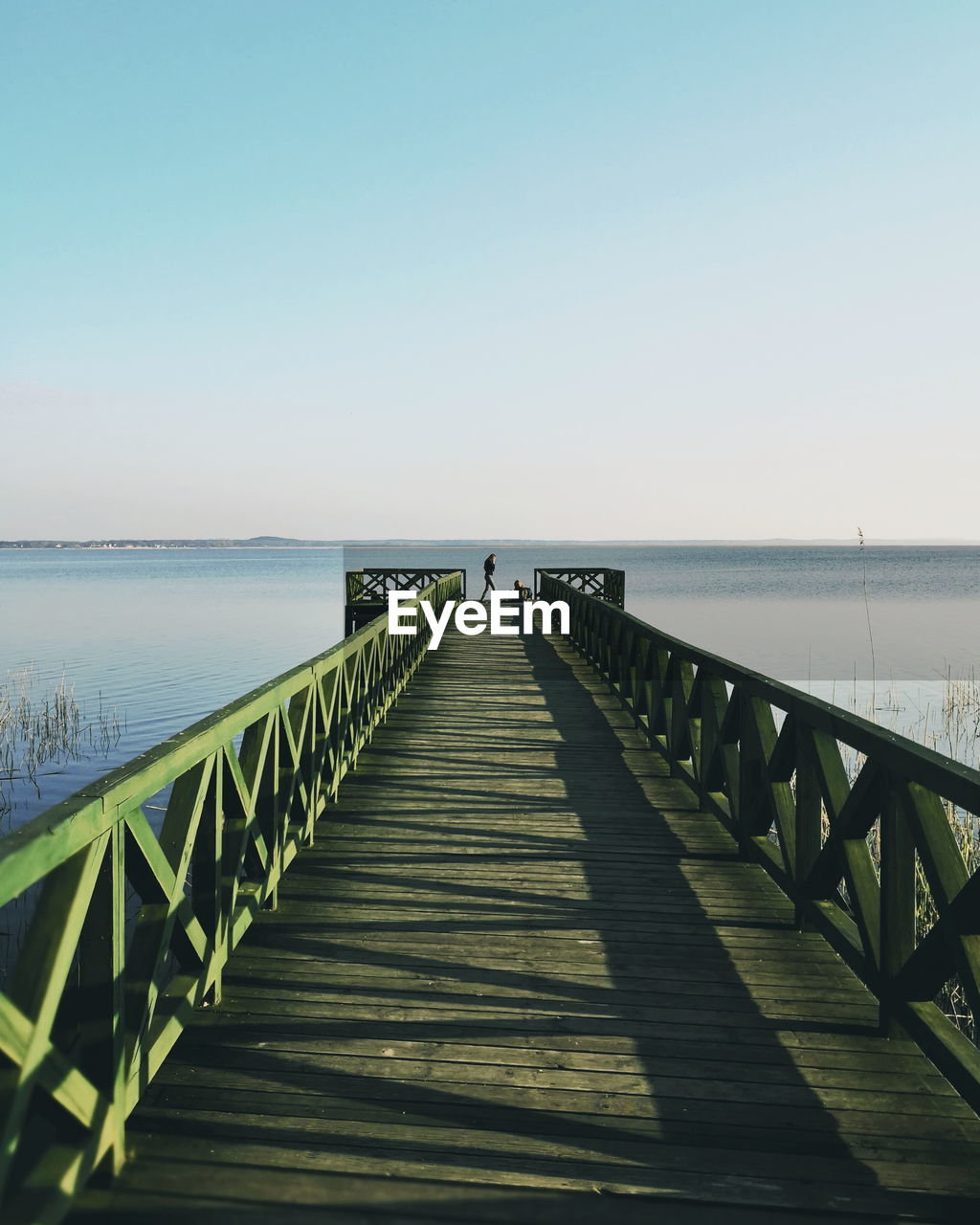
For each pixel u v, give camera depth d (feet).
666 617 139.54
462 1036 9.64
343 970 11.25
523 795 19.94
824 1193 7.21
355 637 20.36
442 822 17.90
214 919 9.96
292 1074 8.81
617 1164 7.54
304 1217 6.75
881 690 61.87
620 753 24.12
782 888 13.44
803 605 175.22
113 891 6.93
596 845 16.55
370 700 25.25
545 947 12.10
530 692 34.71
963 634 108.58
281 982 10.89
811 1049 9.50
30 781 39.63
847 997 10.71
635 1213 6.94
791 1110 8.36
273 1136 7.78
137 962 7.76
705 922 13.05
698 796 19.33
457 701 32.68
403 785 20.76
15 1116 5.21
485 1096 8.51
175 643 97.91
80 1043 7.03
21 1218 5.79
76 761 43.86
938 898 8.30
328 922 12.85
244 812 10.90
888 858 9.54
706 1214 6.95
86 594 214.07
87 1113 6.51
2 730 49.34
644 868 15.33
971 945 7.82
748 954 11.94
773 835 20.36
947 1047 8.37
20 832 5.44
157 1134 7.76
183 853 8.62
